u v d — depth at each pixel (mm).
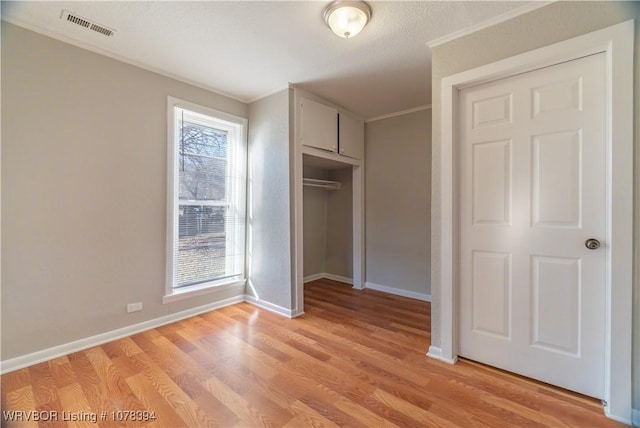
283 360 2094
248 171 3377
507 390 1754
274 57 2426
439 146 2146
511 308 1923
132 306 2506
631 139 1506
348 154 3740
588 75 1660
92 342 2279
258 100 3258
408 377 1892
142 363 2035
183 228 2871
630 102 1506
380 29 2029
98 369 1954
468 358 2092
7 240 1917
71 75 2156
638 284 1502
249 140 3369
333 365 2031
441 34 2078
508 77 1915
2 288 1903
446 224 2086
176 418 1520
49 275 2084
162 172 2686
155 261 2650
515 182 1896
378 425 1482
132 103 2482
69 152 2158
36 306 2029
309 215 4461
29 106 1983
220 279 3184
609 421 1512
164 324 2709
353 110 3703
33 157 2004
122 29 2043
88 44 2209
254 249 3309
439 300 2143
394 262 3822
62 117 2123
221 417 1529
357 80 2865
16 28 1930
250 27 2021
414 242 3646
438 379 1868
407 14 1870
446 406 1620
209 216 3088
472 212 2061
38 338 2037
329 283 4352
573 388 1723
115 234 2398
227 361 2072
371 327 2703
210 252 3102
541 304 1819
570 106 1710
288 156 2957
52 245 2094
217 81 2879
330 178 4609
